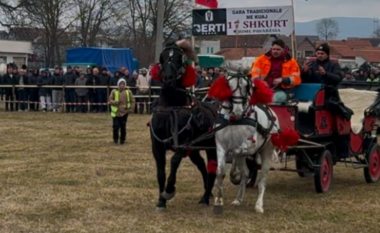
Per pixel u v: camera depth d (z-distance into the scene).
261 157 9.37
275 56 10.16
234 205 9.62
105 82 26.20
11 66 29.02
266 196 10.46
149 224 8.46
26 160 13.96
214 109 9.48
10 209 9.21
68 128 20.55
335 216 9.09
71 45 57.81
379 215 9.20
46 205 9.49
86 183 11.32
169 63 8.77
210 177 9.50
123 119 16.94
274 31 19.06
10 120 23.02
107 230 8.16
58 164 13.41
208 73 24.25
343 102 12.05
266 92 8.52
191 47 8.98
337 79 10.85
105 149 15.91
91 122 22.47
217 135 8.70
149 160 14.13
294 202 9.99
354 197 10.48
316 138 10.68
